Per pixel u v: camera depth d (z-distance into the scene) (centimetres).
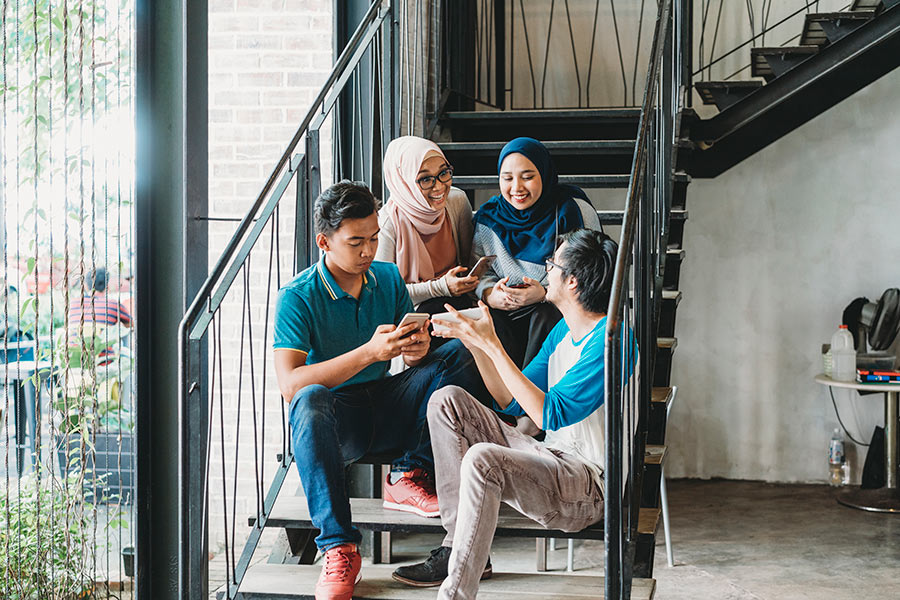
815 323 554
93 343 294
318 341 247
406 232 288
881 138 543
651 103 296
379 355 234
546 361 253
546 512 227
